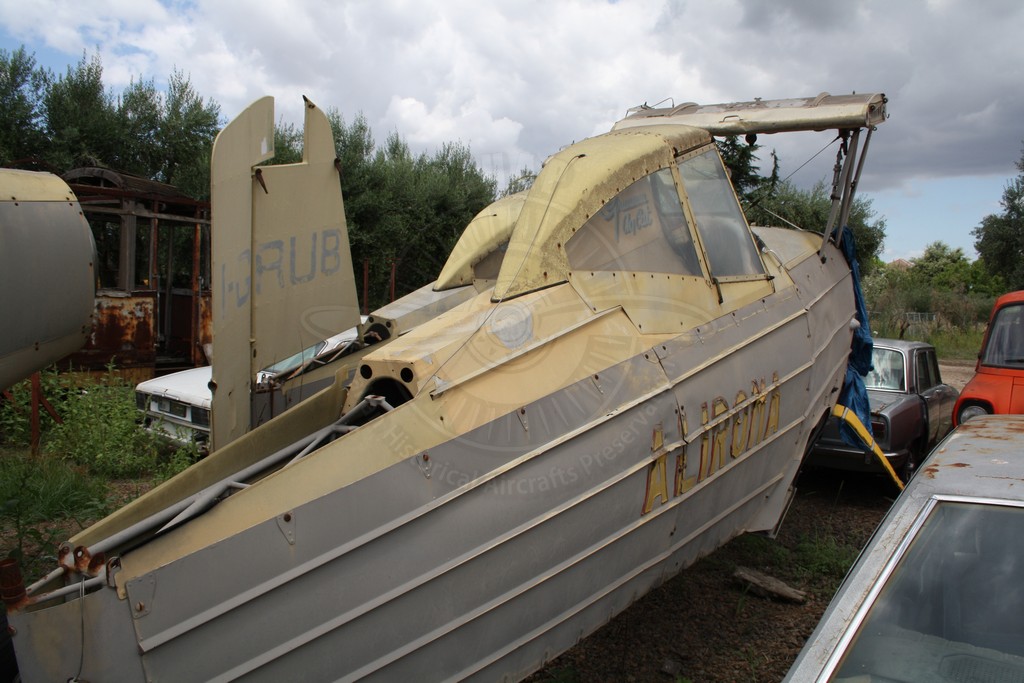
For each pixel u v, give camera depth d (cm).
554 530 279
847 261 554
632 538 313
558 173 348
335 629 235
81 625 216
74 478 568
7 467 590
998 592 199
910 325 2408
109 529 264
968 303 2569
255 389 372
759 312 397
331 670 236
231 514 230
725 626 414
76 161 1571
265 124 345
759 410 379
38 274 399
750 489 397
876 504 652
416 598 247
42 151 1566
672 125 429
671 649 389
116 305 938
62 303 420
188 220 1078
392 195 1184
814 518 608
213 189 308
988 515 217
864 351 557
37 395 671
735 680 359
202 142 1778
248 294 338
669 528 334
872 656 188
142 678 216
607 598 314
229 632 222
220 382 319
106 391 757
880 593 202
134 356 959
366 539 238
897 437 667
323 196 383
